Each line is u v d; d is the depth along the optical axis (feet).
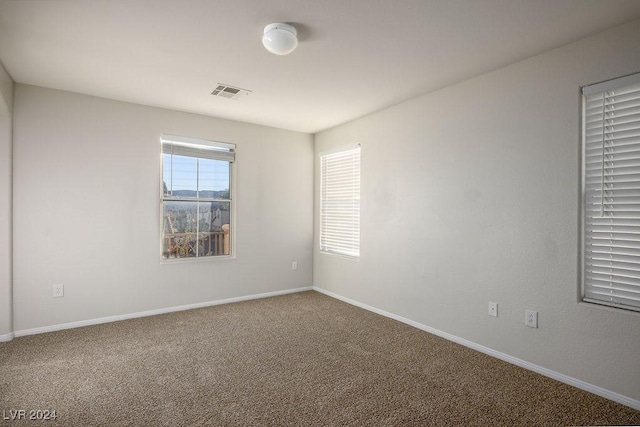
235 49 8.36
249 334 11.07
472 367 8.79
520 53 8.43
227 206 14.79
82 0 6.33
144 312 12.78
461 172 10.28
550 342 8.26
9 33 7.57
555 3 6.37
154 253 12.92
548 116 8.29
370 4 6.48
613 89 7.34
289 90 11.12
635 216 7.16
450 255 10.59
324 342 10.42
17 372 8.37
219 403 7.13
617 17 6.84
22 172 10.62
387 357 9.37
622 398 7.10
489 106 9.54
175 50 8.43
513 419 6.61
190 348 9.92
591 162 7.77
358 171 14.47
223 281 14.60
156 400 7.21
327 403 7.15
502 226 9.22
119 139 12.19
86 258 11.67
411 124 11.93
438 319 10.99
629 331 7.02
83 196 11.59
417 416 6.71
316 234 17.11
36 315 10.89
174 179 13.44
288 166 16.39
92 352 9.57
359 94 11.42
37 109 10.83
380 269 13.21
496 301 9.37
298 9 6.66
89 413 6.72
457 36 7.64
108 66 9.35
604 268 7.59
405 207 12.12
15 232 10.55
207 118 14.05
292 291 16.61
